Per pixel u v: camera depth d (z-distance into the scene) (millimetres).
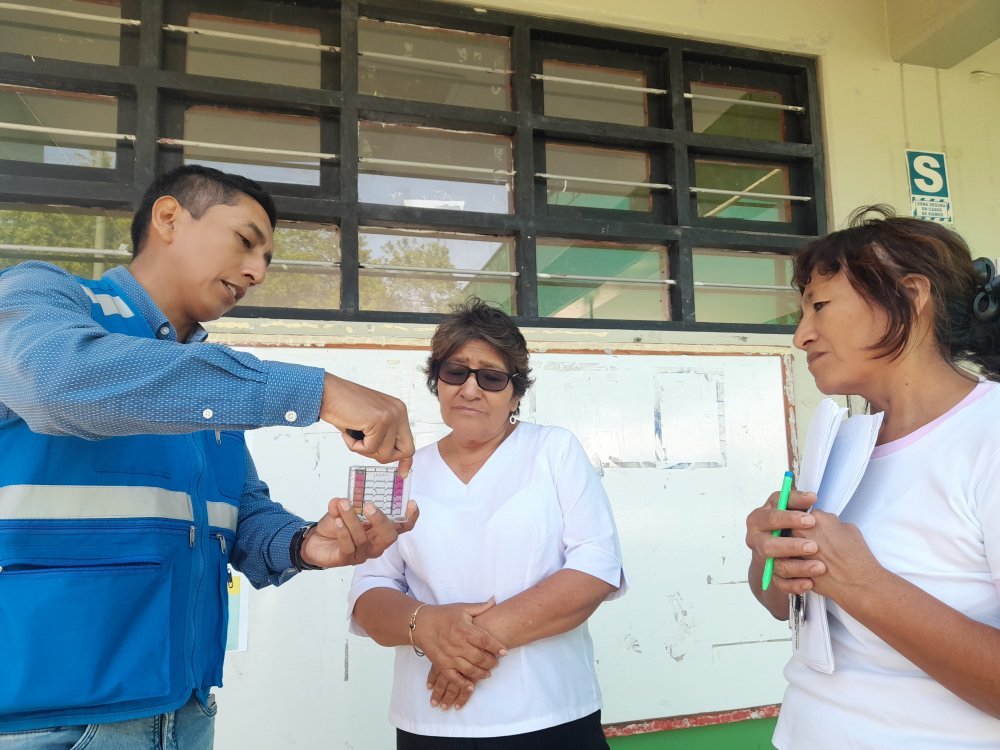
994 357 999
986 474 859
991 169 3145
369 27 2619
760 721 2561
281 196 2416
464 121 2609
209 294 1182
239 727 2092
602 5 2748
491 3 2646
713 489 2613
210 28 2451
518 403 1704
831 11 3035
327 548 1245
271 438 2225
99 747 974
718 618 2541
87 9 2326
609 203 2822
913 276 974
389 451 957
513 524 1496
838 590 897
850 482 971
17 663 904
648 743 2443
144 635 1007
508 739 1366
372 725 2191
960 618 833
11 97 2248
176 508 1096
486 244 2658
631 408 2572
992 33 2896
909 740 889
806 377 2797
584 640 1542
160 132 2354
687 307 2760
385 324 2389
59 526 965
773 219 2988
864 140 3010
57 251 2232
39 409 844
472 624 1375
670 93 2852
